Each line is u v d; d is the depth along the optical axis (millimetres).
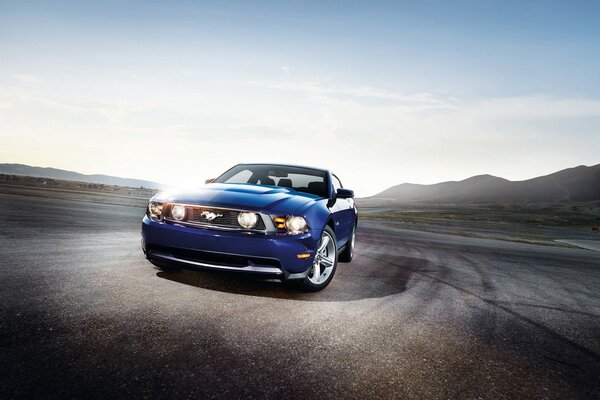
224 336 1802
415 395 1388
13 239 4191
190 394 1253
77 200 15203
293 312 2291
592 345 2152
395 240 9547
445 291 3311
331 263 3104
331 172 4500
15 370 1298
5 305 1955
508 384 1547
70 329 1709
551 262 6953
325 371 1524
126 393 1221
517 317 2627
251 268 2496
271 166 4344
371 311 2471
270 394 1300
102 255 3646
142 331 1765
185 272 3080
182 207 2643
